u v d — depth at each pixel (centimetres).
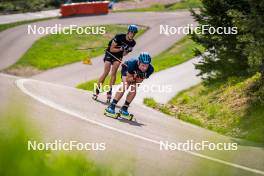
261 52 2994
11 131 238
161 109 3516
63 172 231
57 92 3041
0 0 14212
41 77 8700
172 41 11188
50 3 14612
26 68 9106
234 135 2825
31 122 278
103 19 12781
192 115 3556
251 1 3083
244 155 1770
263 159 1730
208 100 3872
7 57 9612
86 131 1811
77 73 8912
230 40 4281
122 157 353
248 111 3150
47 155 276
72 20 12631
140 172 1241
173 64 9038
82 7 13288
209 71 4572
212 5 4194
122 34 2828
